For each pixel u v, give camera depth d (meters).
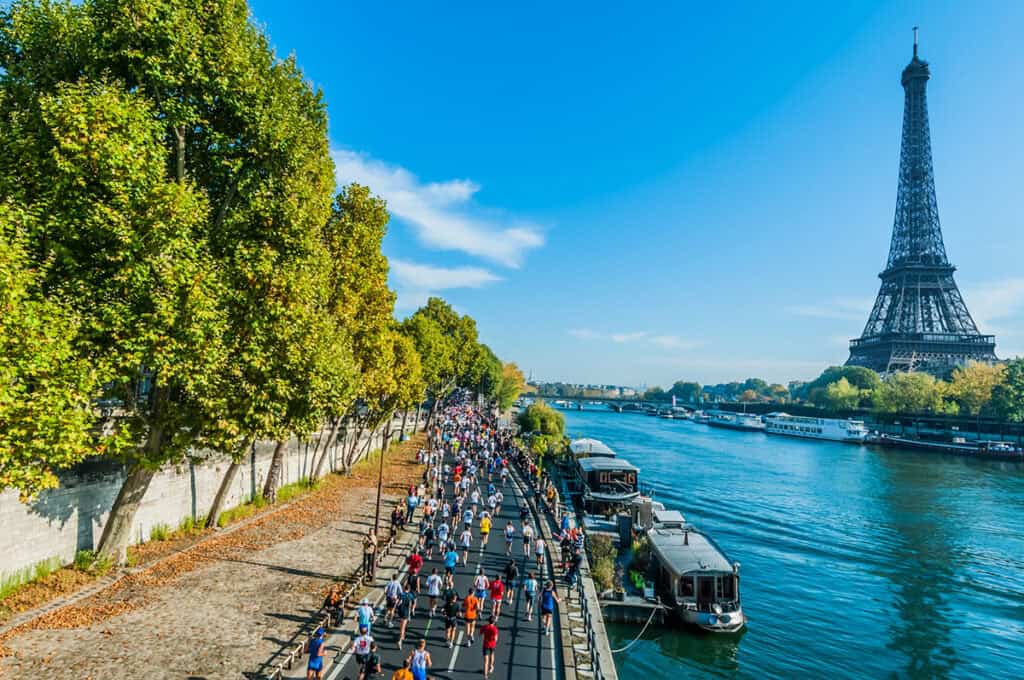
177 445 23.83
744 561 47.25
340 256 37.16
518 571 31.19
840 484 81.62
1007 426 126.94
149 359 19.28
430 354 76.06
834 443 143.75
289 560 28.88
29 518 22.30
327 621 21.61
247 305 23.58
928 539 54.28
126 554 25.30
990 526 59.19
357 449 61.47
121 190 18.05
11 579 21.38
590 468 55.81
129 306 19.08
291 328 24.64
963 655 32.28
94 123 17.42
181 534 30.77
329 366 26.34
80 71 20.22
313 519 37.19
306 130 26.08
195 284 19.83
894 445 133.12
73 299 17.98
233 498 37.16
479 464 64.19
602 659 21.89
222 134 23.25
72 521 24.41
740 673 29.17
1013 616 37.59
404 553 32.06
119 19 20.08
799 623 35.62
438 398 100.69
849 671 30.14
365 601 19.80
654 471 88.81
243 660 18.86
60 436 16.62
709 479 83.19
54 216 17.53
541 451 78.12
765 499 70.38
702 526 56.88
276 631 21.12
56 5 19.78
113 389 22.30
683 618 32.50
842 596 40.28
